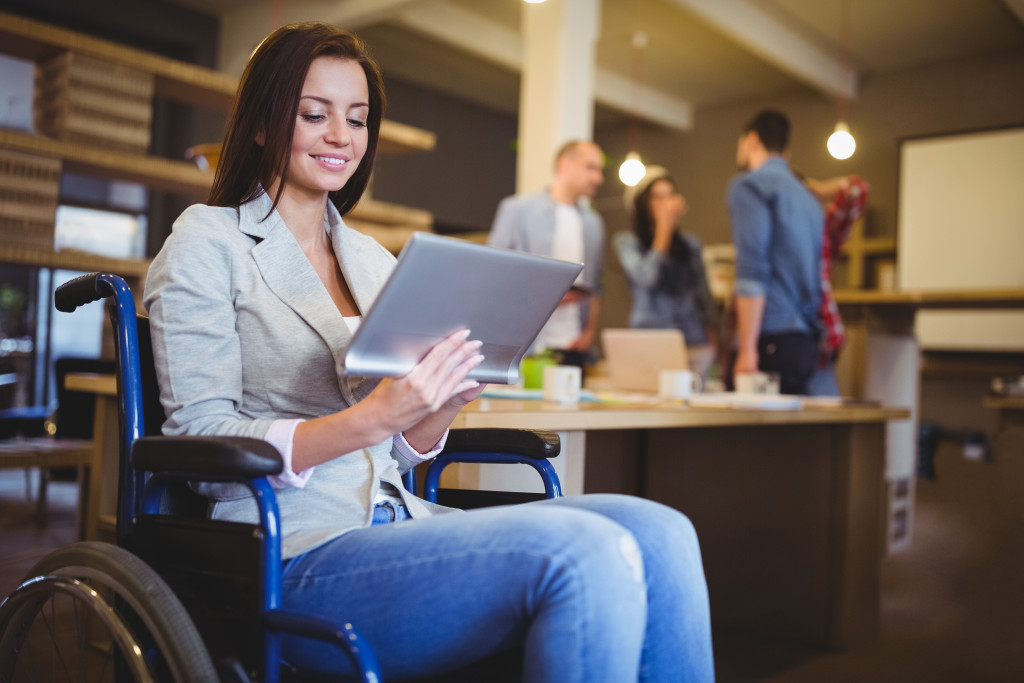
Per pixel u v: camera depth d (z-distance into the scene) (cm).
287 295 105
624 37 713
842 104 789
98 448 205
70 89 332
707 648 97
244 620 86
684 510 268
